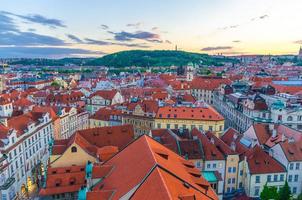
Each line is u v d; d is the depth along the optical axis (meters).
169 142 80.50
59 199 65.00
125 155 53.62
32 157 92.38
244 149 81.19
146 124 119.00
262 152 78.00
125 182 43.50
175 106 118.94
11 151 76.81
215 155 76.62
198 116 114.00
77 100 168.38
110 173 51.50
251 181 74.12
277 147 79.31
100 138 83.69
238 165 77.31
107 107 138.88
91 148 75.00
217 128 113.31
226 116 167.75
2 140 75.12
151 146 49.47
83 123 147.75
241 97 145.00
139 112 120.75
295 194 76.81
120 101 168.38
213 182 71.94
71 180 65.56
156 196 35.06
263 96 145.12
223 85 191.50
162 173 39.41
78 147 70.62
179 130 91.75
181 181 42.62
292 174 75.44
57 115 120.94
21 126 89.81
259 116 120.19
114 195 42.34
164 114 115.06
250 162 75.50
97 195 43.34
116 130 86.81
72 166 68.88
